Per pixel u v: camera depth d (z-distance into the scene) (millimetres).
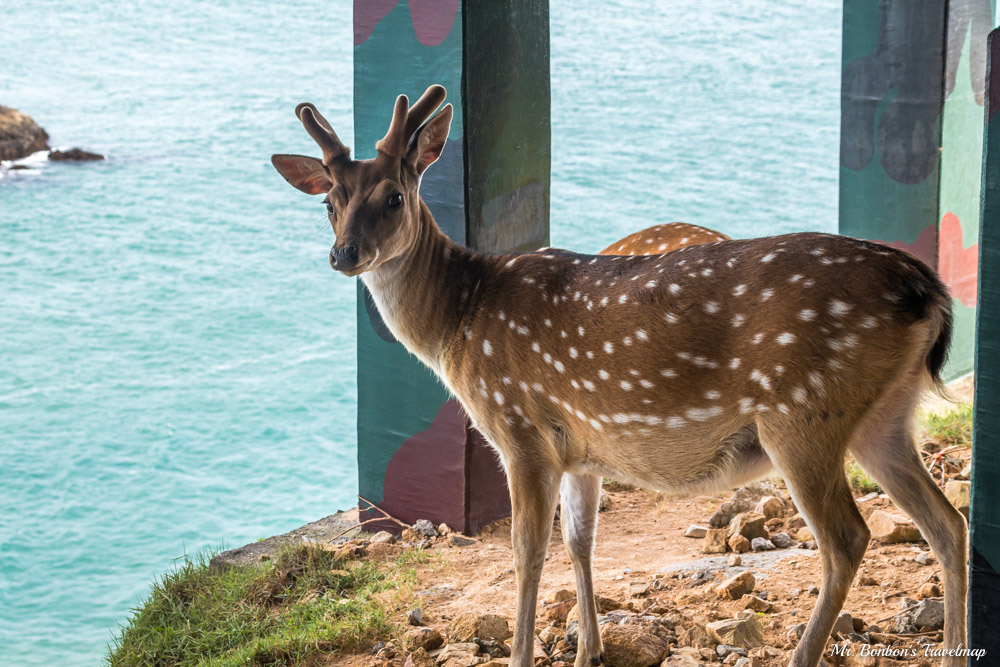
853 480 5535
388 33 5352
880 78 7168
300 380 23312
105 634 11406
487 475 5625
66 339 26625
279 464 17859
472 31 5102
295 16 84750
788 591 4316
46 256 34156
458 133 5180
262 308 29656
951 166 7070
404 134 3951
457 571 5098
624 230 34250
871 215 7383
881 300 3148
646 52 67938
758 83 60438
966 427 6156
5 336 26766
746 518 5078
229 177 45438
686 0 83312
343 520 6047
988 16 7145
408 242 3986
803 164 44031
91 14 84500
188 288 31531
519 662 3809
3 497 16359
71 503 16031
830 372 3178
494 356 3857
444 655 4082
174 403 21609
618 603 4387
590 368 3582
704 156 45562
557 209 37125
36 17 83000
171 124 54438
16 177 43688
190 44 75500
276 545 5676
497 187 5398
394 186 3879
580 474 3898
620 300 3523
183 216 39719
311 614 4645
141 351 25703
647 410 3492
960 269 7266
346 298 30875
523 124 5488
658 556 5066
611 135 49406
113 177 44406
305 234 38031
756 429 3373
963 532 3375
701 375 3365
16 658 10789
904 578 4367
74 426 20172
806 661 3283
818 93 57781
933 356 3238
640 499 5914
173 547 14148
